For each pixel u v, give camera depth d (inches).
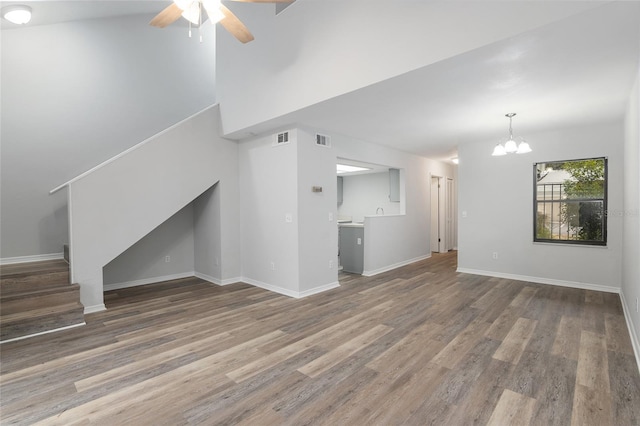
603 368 97.8
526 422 74.2
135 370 99.4
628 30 83.3
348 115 156.9
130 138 208.5
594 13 76.0
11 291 137.0
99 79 197.0
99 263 156.3
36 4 157.9
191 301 170.1
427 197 299.4
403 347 113.6
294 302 167.0
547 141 196.7
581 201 188.4
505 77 112.7
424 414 77.4
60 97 183.3
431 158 301.1
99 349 114.2
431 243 324.5
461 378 93.1
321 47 134.6
